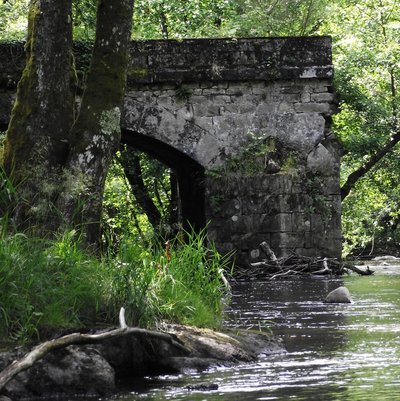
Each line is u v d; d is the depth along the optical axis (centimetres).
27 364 859
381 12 4506
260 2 3994
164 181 4553
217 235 3136
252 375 991
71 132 1734
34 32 1755
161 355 1018
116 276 1079
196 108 3172
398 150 4628
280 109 3206
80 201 1395
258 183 3148
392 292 2078
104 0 1791
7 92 3083
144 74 3130
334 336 1291
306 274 2995
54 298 1027
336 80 3925
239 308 1741
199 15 4131
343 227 5472
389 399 842
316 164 3192
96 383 912
